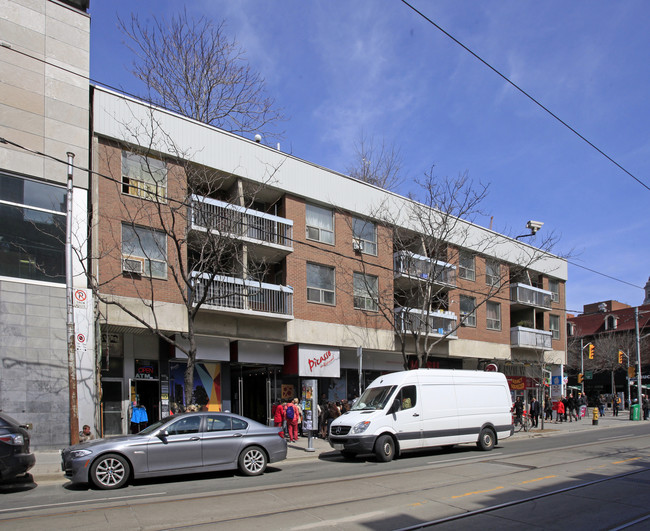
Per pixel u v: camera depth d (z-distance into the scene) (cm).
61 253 1658
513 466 1317
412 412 1538
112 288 1736
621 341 5562
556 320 3953
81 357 1628
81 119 1744
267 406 2275
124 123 1783
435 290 2850
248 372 2356
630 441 1995
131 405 1833
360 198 2570
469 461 1417
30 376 1547
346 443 1459
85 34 1805
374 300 2342
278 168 2170
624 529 759
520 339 3400
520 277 3625
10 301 1548
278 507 875
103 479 1060
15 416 1511
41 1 1723
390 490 1013
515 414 2622
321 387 2456
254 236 2123
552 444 1898
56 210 1667
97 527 756
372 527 756
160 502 919
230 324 2038
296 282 2275
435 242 2495
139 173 1858
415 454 1642
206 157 2023
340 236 2472
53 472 1270
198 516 816
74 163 1709
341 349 2502
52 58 1719
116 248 1758
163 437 1126
